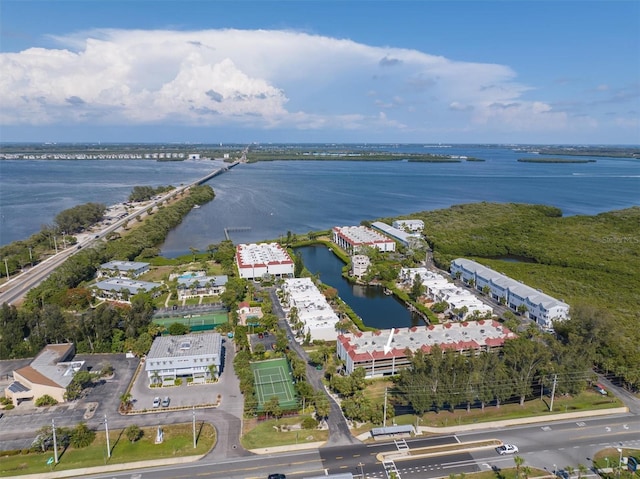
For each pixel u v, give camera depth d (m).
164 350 167.25
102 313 189.50
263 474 117.75
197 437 131.62
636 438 133.25
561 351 157.75
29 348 179.62
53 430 121.00
